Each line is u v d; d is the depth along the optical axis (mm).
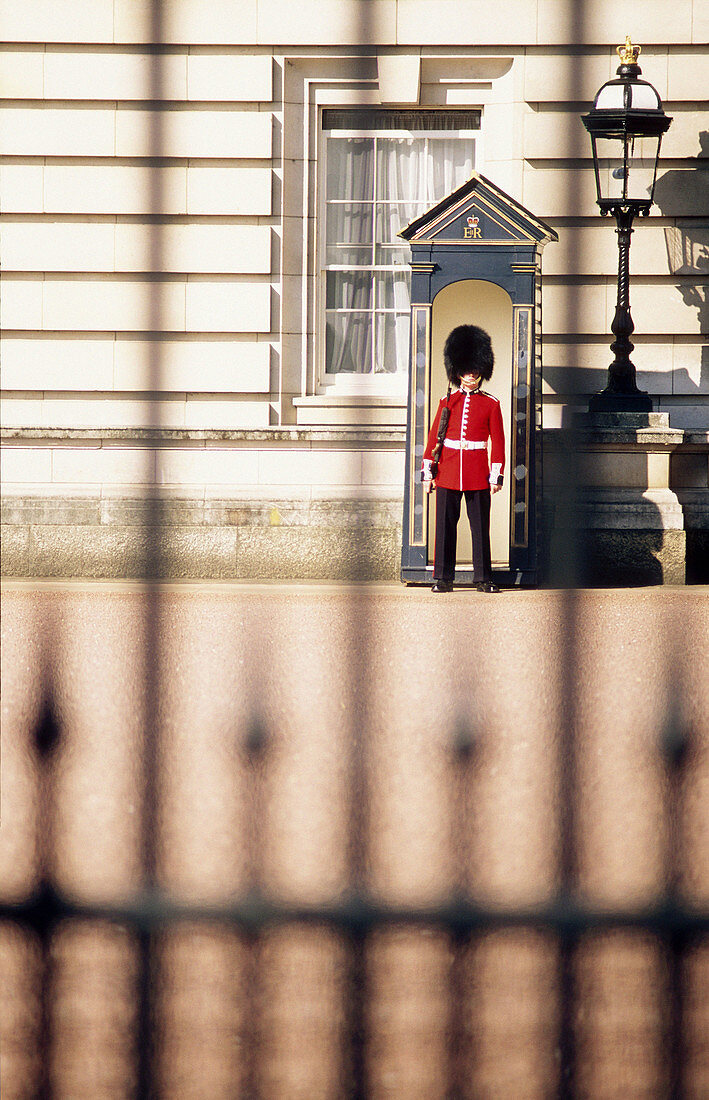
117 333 38875
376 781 15734
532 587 35375
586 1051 9188
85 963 10562
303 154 38625
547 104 37844
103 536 38219
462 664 23578
